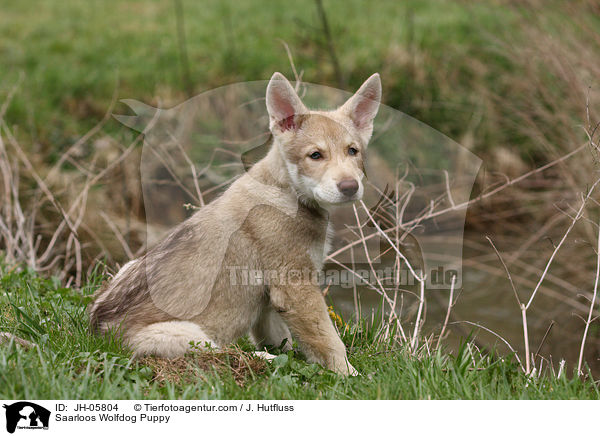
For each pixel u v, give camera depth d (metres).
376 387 4.24
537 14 10.40
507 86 11.98
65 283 7.93
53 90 13.85
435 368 4.46
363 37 14.93
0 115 10.12
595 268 8.52
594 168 6.64
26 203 9.30
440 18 15.99
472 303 8.62
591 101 8.88
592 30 9.70
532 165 10.84
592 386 4.67
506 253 9.71
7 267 7.20
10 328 4.93
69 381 4.08
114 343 4.71
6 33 17.09
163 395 4.16
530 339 7.82
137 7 19.53
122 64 15.06
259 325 5.31
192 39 16.36
